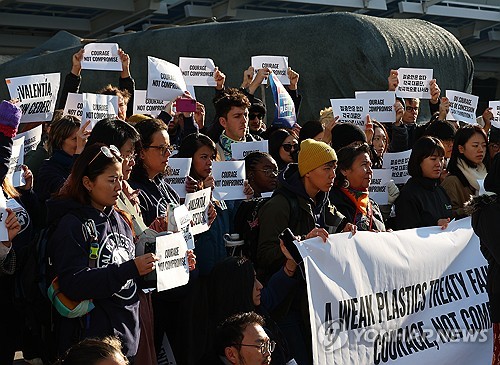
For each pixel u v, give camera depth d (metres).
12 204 4.95
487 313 6.10
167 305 5.49
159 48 14.33
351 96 12.62
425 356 5.78
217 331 4.49
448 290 5.97
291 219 5.48
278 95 7.90
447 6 33.00
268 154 6.44
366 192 6.03
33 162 7.03
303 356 5.41
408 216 6.51
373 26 12.73
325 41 12.77
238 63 13.52
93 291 4.26
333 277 5.29
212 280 5.08
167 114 7.09
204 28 14.10
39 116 5.88
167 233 4.68
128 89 7.62
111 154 4.47
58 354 4.46
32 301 4.52
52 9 28.28
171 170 5.87
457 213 6.96
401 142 8.02
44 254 4.45
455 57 13.75
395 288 5.65
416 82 8.52
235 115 7.04
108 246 4.45
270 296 5.23
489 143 7.68
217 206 5.89
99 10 28.73
